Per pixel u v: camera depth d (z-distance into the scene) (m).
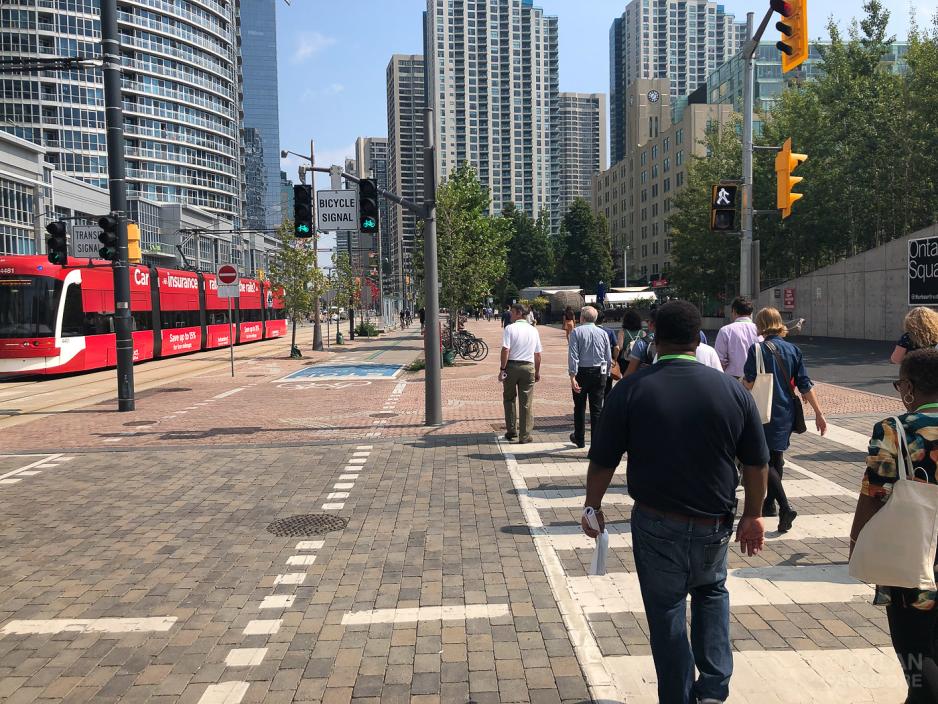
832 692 3.38
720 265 42.56
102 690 3.53
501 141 168.50
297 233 12.54
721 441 2.76
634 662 3.71
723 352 6.62
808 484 7.21
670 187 86.88
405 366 23.98
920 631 2.63
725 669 2.87
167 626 4.27
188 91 109.12
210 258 96.25
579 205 87.62
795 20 10.54
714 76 80.50
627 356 8.75
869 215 35.66
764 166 39.03
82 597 4.73
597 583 4.81
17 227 52.38
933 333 4.42
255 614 4.42
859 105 33.25
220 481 7.94
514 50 167.62
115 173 13.49
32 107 89.25
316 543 5.75
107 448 9.97
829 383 15.45
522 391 9.65
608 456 2.94
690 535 2.76
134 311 25.66
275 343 43.91
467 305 28.17
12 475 8.45
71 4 92.62
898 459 2.59
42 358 20.72
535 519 6.28
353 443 9.95
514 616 4.32
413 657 3.82
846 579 4.78
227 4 117.44
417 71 77.50
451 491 7.28
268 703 3.38
